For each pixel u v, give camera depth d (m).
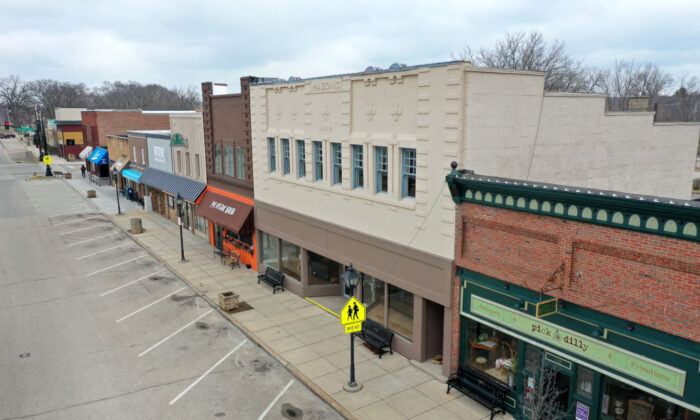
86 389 13.53
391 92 14.74
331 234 18.19
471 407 12.54
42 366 14.84
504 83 13.33
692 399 8.71
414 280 14.61
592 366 10.27
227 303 18.94
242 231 23.47
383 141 15.12
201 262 25.94
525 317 11.56
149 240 30.78
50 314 19.00
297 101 19.30
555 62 49.00
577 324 10.51
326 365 14.74
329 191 18.00
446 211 13.23
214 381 13.96
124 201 45.88
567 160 15.87
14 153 106.06
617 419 10.13
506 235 11.82
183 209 33.84
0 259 26.84
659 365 9.11
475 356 13.32
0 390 13.47
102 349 15.97
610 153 17.28
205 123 27.39
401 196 14.96
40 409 12.55
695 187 28.80
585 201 9.87
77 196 48.78
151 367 14.77
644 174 18.78
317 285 20.62
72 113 93.12
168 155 35.00
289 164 20.78
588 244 10.06
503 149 13.76
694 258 8.44
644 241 9.12
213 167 27.45
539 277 11.16
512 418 12.05
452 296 13.42
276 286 21.81
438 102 13.03
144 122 62.75
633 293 9.42
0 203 44.94
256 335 16.88
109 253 28.12
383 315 16.44
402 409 12.41
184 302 20.27
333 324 17.83
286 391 13.45
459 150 12.77
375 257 16.11
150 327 17.75
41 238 31.81
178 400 12.97
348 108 16.45
